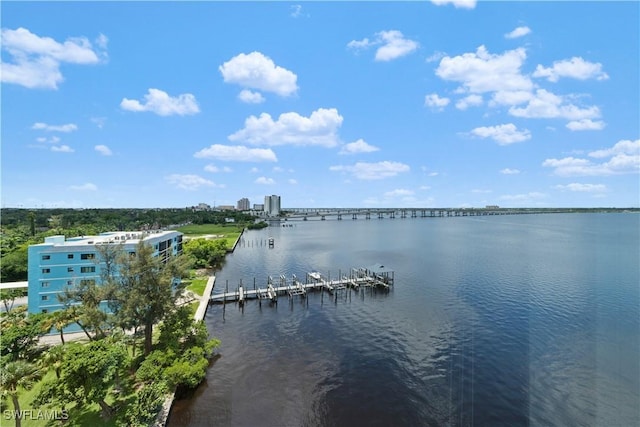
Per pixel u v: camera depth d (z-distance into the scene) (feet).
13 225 580.30
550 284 272.72
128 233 265.95
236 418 120.57
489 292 259.60
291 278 335.06
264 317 223.10
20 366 100.27
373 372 149.28
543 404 123.24
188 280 311.06
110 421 109.09
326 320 215.51
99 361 105.19
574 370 142.61
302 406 127.13
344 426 116.67
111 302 152.76
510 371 144.97
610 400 123.13
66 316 151.02
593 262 358.64
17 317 165.17
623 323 187.01
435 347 171.94
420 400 128.98
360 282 299.99
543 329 185.06
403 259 419.74
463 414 119.34
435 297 254.88
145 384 130.72
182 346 150.92
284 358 163.53
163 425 114.01
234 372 150.82
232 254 483.10
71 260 190.29
